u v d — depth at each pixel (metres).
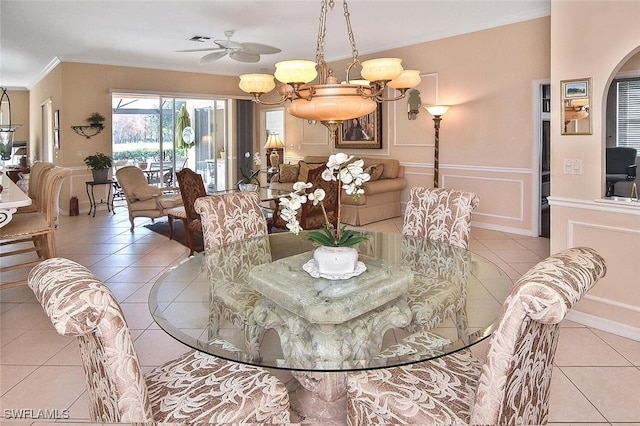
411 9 4.88
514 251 4.69
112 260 4.57
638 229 2.59
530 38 5.16
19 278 3.98
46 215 3.47
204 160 9.16
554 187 2.98
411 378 1.53
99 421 1.34
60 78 7.23
